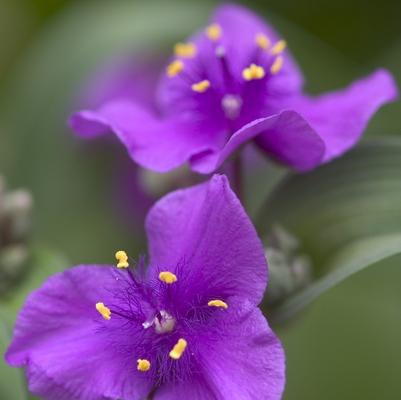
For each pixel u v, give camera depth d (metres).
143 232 0.27
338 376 0.26
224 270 0.18
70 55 0.28
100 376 0.18
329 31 0.29
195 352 0.19
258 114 0.21
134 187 0.27
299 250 0.21
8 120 0.28
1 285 0.22
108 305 0.19
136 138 0.20
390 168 0.21
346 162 0.21
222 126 0.21
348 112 0.20
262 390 0.18
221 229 0.18
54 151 0.28
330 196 0.21
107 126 0.20
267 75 0.21
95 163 0.28
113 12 0.28
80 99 0.28
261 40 0.21
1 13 0.30
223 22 0.22
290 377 0.26
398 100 0.27
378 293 0.25
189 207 0.19
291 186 0.21
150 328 0.19
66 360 0.18
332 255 0.21
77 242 0.27
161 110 0.24
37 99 0.28
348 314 0.26
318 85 0.27
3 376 0.20
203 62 0.21
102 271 0.19
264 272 0.18
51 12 0.30
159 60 0.28
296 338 0.26
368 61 0.28
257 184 0.26
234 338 0.18
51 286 0.19
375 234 0.21
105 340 0.19
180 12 0.28
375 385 0.26
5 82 0.30
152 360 0.19
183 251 0.19
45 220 0.28
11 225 0.22
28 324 0.19
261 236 0.21
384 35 0.28
